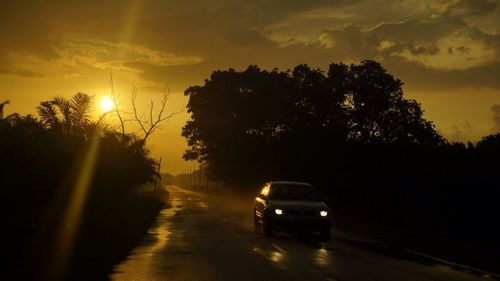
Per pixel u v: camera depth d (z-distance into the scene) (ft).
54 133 73.87
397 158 138.92
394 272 42.34
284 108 186.09
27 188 66.74
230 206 148.15
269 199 69.77
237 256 49.67
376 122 164.04
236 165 209.97
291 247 57.06
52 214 73.15
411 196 93.09
